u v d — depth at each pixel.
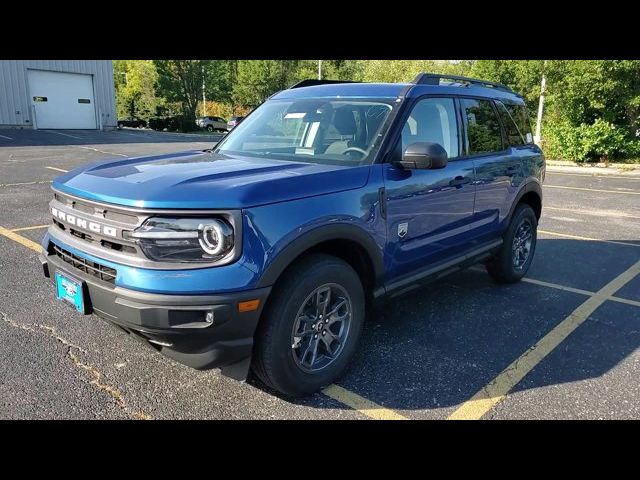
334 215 3.04
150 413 2.93
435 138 3.99
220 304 2.58
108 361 3.46
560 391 3.29
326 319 3.17
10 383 3.15
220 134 39.78
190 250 2.60
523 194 5.16
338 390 3.24
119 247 2.72
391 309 4.64
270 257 2.71
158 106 48.84
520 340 4.04
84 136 26.91
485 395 3.23
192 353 2.71
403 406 3.09
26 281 4.89
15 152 17.73
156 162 3.51
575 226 8.50
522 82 21.02
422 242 3.82
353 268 3.44
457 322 4.36
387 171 3.45
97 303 2.78
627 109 18.75
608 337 4.13
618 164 18.77
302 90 4.49
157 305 2.55
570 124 19.66
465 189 4.20
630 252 6.81
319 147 3.70
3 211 8.05
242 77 48.03
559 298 5.02
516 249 5.34
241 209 2.63
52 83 30.75
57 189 3.16
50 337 3.77
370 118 3.71
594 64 17.19
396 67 45.53
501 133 4.94
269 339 2.85
